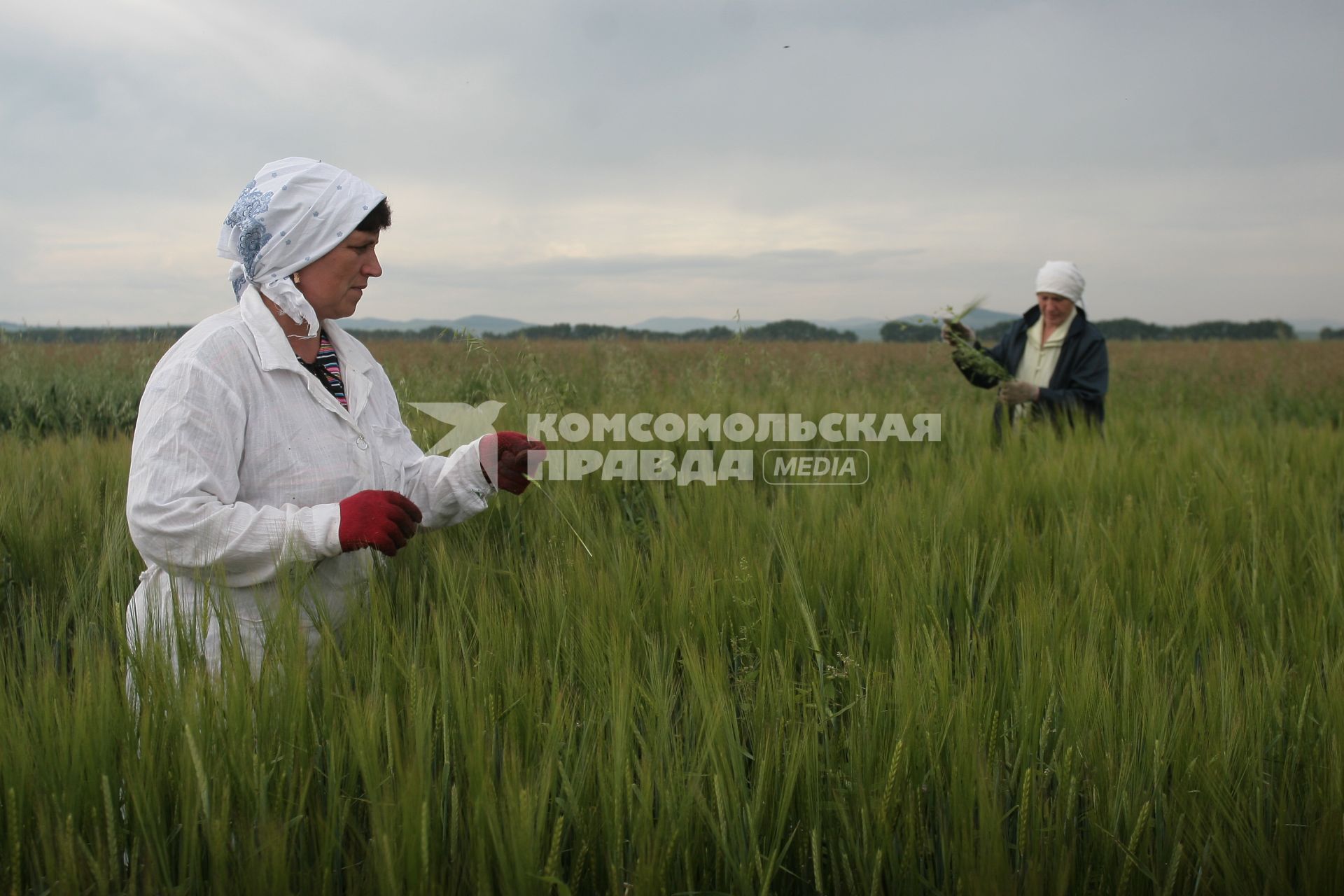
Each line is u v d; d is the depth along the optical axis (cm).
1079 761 186
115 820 160
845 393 885
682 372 1060
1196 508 409
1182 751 189
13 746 163
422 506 266
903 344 2439
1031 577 298
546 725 188
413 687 190
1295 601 283
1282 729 201
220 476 208
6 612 291
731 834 171
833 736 200
